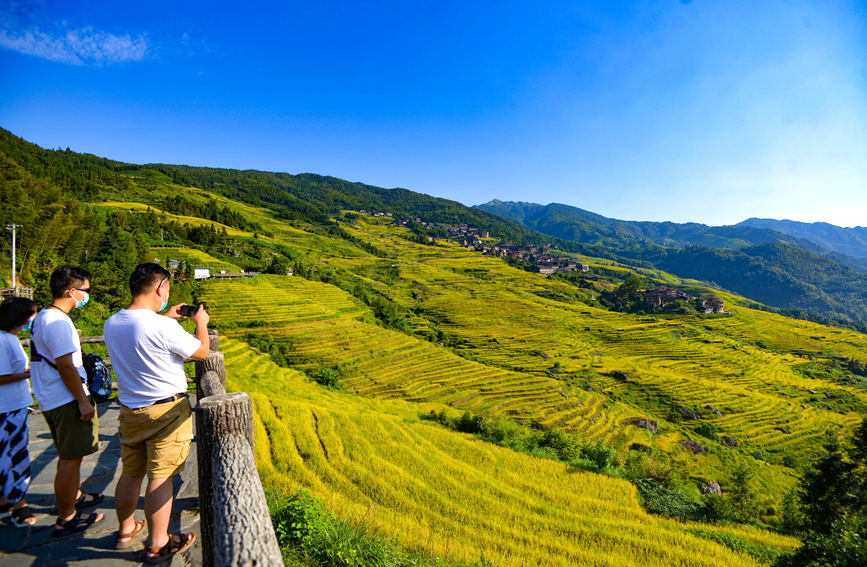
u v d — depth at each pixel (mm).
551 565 11125
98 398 3889
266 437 14711
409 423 23531
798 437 66438
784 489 49344
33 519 3742
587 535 13453
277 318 74438
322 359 64188
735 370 98938
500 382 68938
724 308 173375
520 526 13500
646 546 13016
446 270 192250
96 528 3797
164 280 3459
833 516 24250
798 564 10000
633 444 55969
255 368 43906
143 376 3166
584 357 96375
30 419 6500
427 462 16688
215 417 2967
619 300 178250
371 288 139500
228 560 1911
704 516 16984
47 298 29094
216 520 2232
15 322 3846
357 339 74562
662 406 73625
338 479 13219
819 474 26531
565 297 164375
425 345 81062
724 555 13109
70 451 3572
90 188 140625
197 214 171250
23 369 3812
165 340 3197
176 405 3352
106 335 3189
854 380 102250
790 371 105188
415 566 6496
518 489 16844
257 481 2590
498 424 25250
